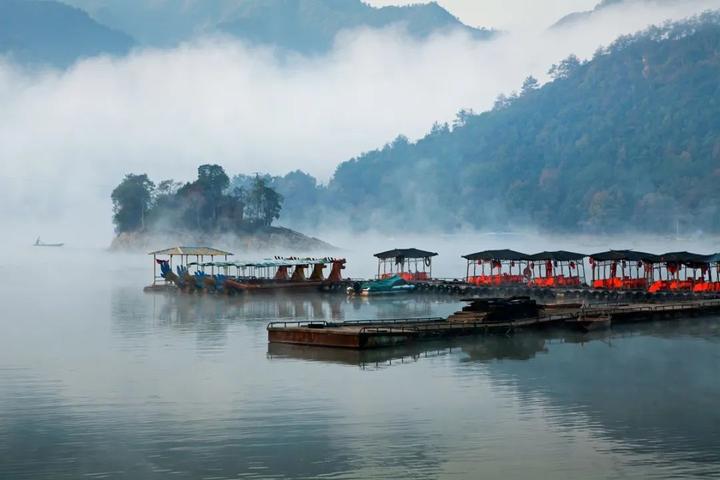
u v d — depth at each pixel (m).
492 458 31.12
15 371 46.94
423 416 36.69
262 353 52.84
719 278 94.12
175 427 34.97
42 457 31.34
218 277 104.12
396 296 100.62
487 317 61.47
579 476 29.38
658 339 58.69
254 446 32.53
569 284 98.25
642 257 92.00
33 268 185.75
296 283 104.38
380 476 29.44
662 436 33.75
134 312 80.81
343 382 43.44
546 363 49.00
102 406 38.53
